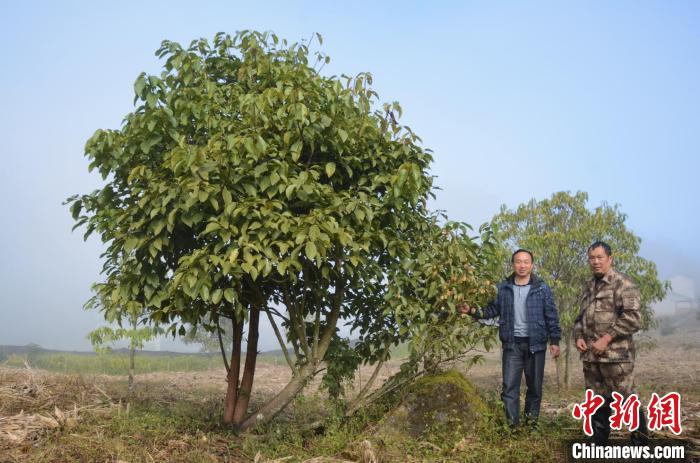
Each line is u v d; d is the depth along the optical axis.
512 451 4.88
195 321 5.79
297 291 6.61
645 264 9.62
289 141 5.45
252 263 5.02
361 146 5.82
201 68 5.95
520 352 5.81
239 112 5.71
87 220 5.77
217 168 5.05
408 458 4.98
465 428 5.42
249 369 6.25
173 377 11.23
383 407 6.16
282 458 5.10
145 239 5.31
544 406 7.53
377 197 5.93
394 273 5.94
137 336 6.89
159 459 4.70
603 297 5.05
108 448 4.65
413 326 5.87
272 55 6.09
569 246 9.80
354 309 6.61
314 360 5.96
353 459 5.00
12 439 4.67
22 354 14.49
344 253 5.57
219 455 5.18
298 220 5.04
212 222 5.02
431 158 6.09
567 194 10.23
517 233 10.19
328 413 6.90
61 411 5.68
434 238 6.21
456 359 6.25
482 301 5.96
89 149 5.53
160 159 5.77
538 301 5.82
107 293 5.77
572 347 11.94
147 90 5.68
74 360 13.26
